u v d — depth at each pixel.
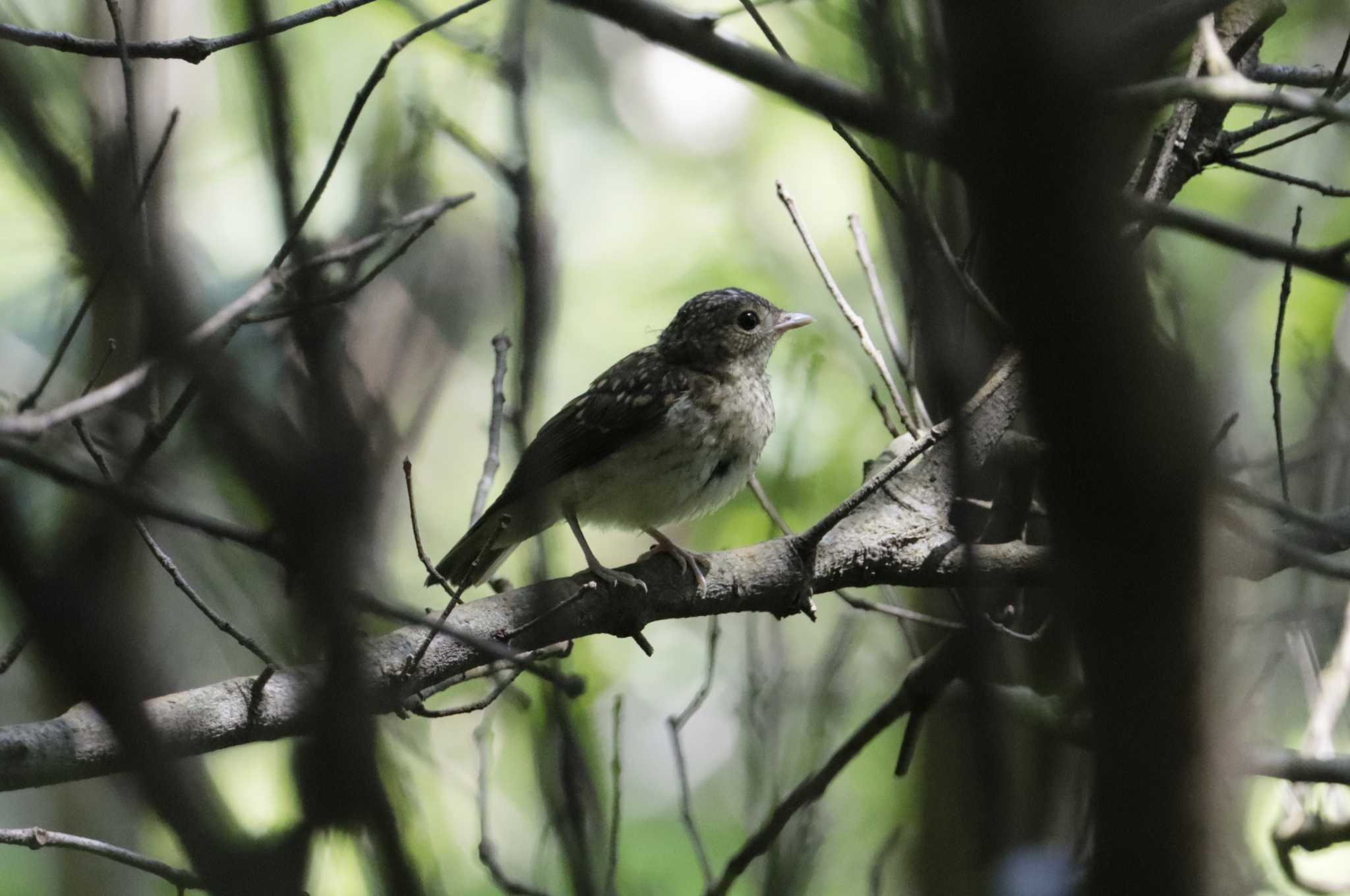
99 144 8.23
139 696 5.37
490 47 11.78
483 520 9.87
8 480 6.22
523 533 11.37
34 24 11.80
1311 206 17.20
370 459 8.02
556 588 9.02
